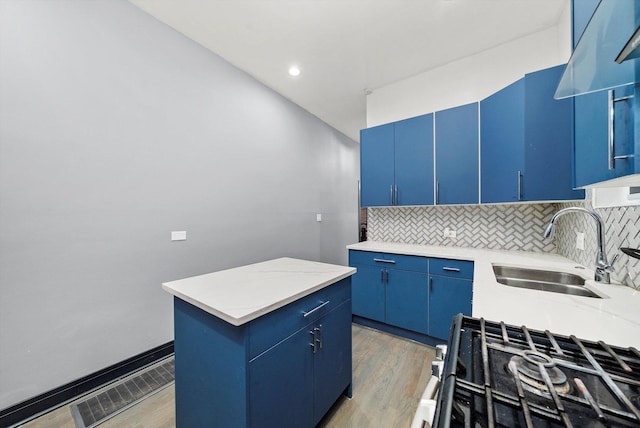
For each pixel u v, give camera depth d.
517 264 1.78
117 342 1.85
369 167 2.93
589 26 0.67
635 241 1.11
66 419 1.46
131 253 1.92
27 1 1.47
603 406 0.44
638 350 0.63
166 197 2.13
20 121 1.46
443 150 2.44
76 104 1.66
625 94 0.71
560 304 0.97
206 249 2.44
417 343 2.38
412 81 2.89
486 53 2.43
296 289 1.21
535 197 1.80
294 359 1.18
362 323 2.77
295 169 3.63
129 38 1.90
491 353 0.63
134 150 1.93
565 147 1.70
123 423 1.44
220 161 2.56
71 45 1.63
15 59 1.44
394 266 2.49
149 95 2.02
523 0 1.86
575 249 1.81
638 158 0.66
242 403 0.96
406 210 3.02
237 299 1.08
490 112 2.13
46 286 1.55
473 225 2.61
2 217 1.41
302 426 1.23
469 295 2.10
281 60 2.61
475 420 0.42
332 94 3.32
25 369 1.48
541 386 0.51
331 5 1.90
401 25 2.11
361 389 1.73
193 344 1.15
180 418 1.22
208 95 2.44
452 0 1.86
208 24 2.11
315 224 4.10
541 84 1.78
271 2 1.88
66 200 1.62
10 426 1.41
